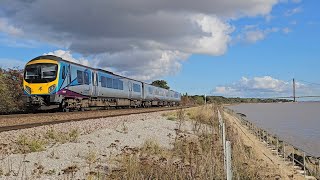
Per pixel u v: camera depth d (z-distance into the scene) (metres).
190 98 110.38
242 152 14.47
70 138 13.62
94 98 31.89
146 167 9.34
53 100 24.66
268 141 26.91
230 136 17.95
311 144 33.66
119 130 17.20
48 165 9.61
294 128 52.09
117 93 37.62
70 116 21.66
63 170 8.29
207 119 29.14
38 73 24.94
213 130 19.17
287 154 21.03
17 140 12.09
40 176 8.53
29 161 9.82
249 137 29.12
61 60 25.78
